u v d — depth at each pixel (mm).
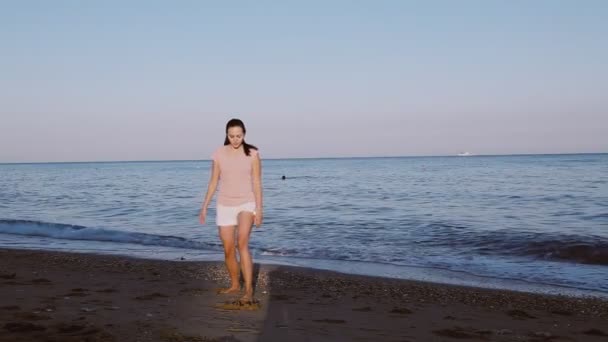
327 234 14312
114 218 19328
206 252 11578
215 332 4281
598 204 20875
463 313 6074
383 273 9180
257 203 5406
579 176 43156
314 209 21609
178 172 93000
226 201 5496
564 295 7438
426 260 10555
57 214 21000
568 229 14484
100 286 6957
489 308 6457
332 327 4855
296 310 5613
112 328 4285
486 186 33594
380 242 12898
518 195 25984
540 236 12836
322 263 10211
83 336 3971
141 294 6273
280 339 4203
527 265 9984
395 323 5254
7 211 22391
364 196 28219
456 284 8234
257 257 10914
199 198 28344
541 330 5297
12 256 10453
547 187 30938
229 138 5270
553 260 10477
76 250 12000
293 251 11680
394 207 21812
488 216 18031
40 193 34000
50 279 7578
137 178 62750
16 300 5562
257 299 6156
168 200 27141
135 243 13180
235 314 5078
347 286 7699
